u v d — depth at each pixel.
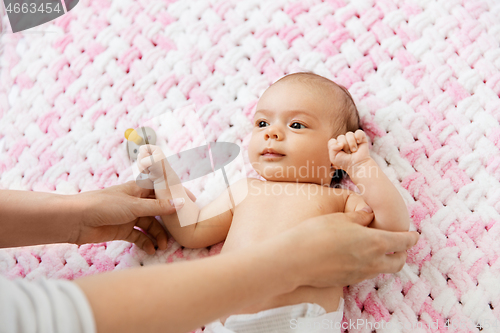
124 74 1.38
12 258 1.16
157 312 0.50
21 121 1.36
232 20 1.41
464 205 1.10
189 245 1.11
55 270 1.14
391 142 1.19
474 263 1.04
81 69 1.40
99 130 1.32
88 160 1.28
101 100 1.36
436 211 1.10
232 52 1.36
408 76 1.26
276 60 1.33
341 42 1.32
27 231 0.95
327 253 0.69
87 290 0.48
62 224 0.96
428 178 1.14
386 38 1.31
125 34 1.43
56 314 0.43
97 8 1.48
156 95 1.34
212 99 1.33
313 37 1.34
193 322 0.54
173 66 1.37
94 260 1.14
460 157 1.16
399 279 1.04
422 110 1.21
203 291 0.54
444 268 1.04
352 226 0.74
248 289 0.59
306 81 1.13
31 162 1.30
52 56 1.43
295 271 0.65
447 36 1.29
